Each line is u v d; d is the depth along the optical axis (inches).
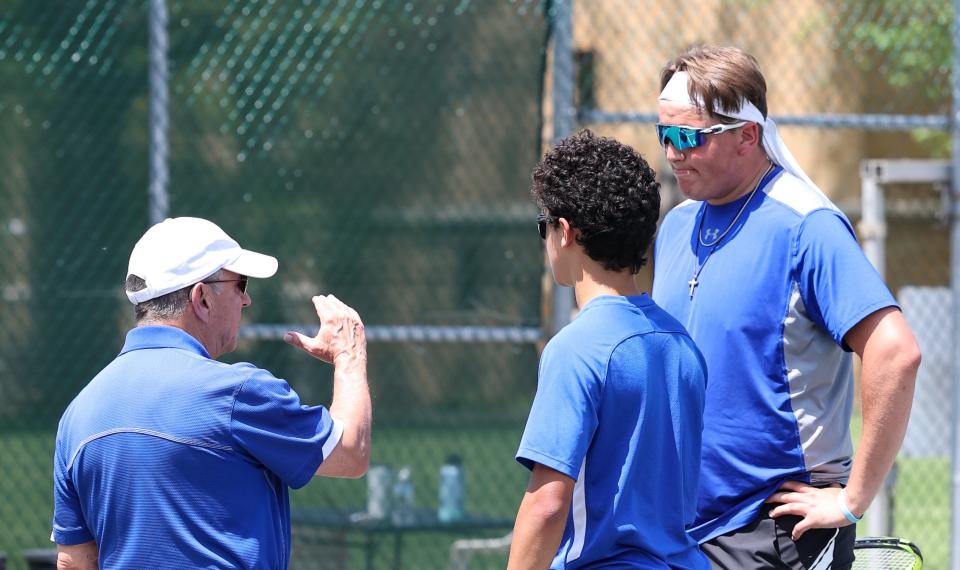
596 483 377.7
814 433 455.8
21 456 717.3
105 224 709.3
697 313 469.7
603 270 394.9
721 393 463.2
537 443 371.9
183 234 405.4
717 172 460.8
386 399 737.0
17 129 701.9
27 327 709.3
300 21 718.5
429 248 731.4
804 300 449.4
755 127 459.2
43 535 730.2
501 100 736.3
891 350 428.1
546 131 743.1
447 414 744.3
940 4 991.0
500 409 748.6
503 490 762.8
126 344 399.5
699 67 457.7
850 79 1131.3
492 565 842.2
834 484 464.4
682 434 389.4
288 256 719.1
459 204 735.1
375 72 725.3
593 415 373.4
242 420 384.5
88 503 388.2
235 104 712.4
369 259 724.7
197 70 708.0
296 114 717.3
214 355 414.0
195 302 402.0
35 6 701.3
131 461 379.2
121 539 381.4
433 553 799.7
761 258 454.9
